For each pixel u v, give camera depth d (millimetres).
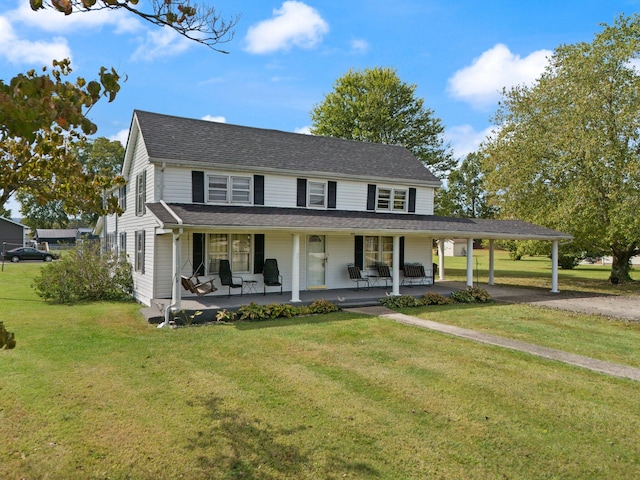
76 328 9891
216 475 3891
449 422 5039
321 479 3836
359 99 31156
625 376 6793
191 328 10055
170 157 13016
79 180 4637
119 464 4059
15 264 33250
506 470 4031
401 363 7348
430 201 18656
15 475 3867
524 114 22469
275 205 15023
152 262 12805
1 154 4016
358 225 13852
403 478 3865
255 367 7051
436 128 32719
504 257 51375
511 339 9266
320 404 5523
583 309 13523
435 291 15758
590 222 19844
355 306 13305
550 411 5410
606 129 19703
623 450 4453
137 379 6398
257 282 14188
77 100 2807
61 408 5309
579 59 20266
